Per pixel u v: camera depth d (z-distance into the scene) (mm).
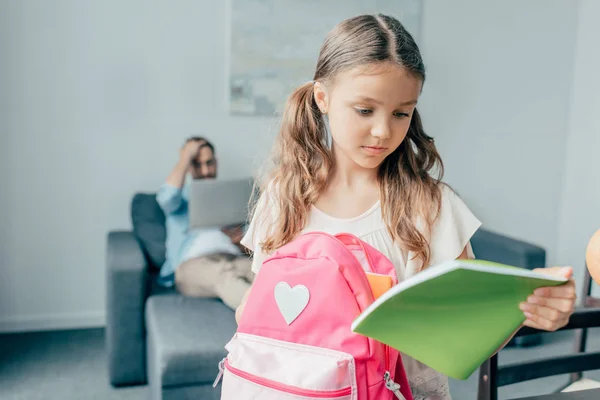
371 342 761
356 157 821
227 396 833
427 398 942
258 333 836
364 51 771
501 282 606
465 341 681
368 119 792
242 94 3117
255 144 3189
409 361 924
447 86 3439
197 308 2289
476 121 3521
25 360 2662
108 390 2389
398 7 3270
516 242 2859
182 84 3070
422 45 3367
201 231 2619
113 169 3041
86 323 3102
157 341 1957
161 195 2717
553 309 652
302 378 764
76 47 2920
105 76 2973
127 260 2365
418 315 641
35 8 2846
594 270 827
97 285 3098
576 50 3621
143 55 3006
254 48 3092
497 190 3621
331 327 773
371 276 801
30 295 3010
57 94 2926
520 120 3600
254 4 3057
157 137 3074
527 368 1191
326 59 838
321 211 950
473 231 920
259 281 855
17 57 2854
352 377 753
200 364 1895
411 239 888
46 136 2936
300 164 964
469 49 3447
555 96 3641
